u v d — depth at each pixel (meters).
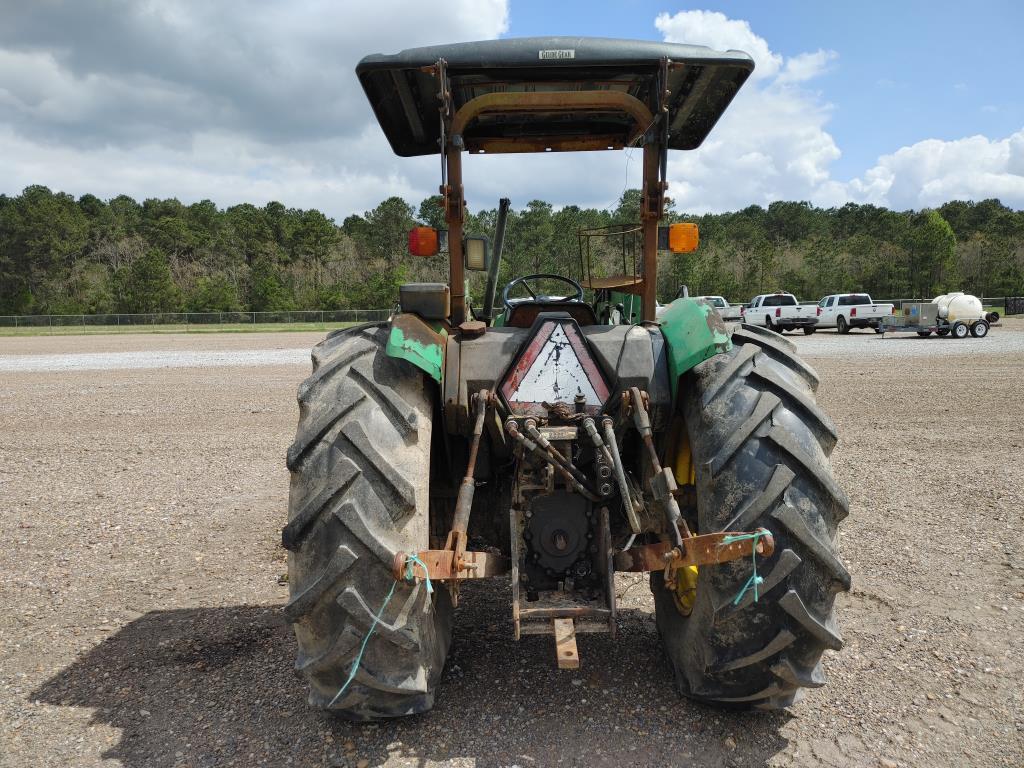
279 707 3.04
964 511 5.61
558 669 3.32
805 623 2.44
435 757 2.66
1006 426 8.99
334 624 2.46
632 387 2.87
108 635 3.78
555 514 2.90
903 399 11.34
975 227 117.88
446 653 3.10
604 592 2.80
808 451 2.50
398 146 4.51
